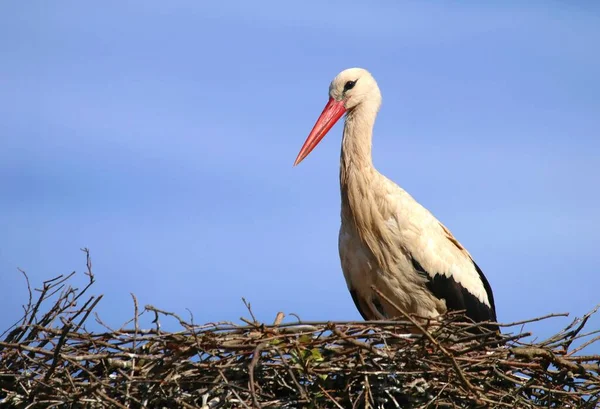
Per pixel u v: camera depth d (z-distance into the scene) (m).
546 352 12.38
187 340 11.46
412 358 11.83
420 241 15.23
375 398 11.99
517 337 11.82
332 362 11.84
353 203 15.43
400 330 13.79
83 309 11.55
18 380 11.46
